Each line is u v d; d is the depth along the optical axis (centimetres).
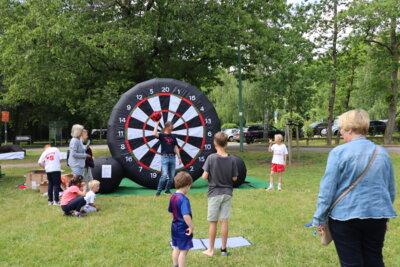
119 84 1805
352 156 294
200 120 1002
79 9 1484
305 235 564
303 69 1598
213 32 1488
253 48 1744
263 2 1625
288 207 745
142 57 1623
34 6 1370
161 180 890
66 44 1310
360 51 2453
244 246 518
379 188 289
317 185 1005
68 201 693
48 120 3947
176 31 1516
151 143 975
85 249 512
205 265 449
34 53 1334
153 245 526
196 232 585
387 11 1950
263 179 1150
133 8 1548
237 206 759
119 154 957
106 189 918
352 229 289
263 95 2738
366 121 307
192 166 991
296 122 1595
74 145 766
